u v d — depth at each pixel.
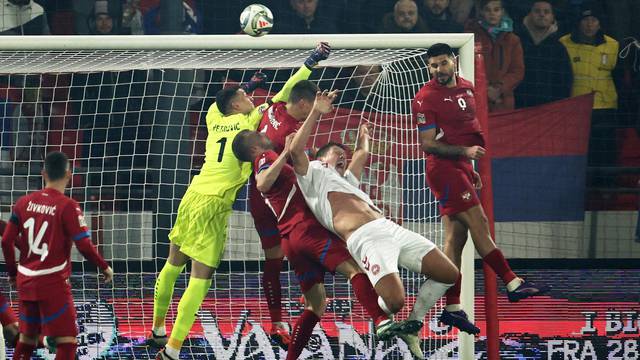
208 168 26.52
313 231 24.11
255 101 34.03
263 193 24.78
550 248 35.09
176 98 34.69
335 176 24.03
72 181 35.31
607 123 36.97
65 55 28.02
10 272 24.92
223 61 28.19
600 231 35.16
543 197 35.12
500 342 30.89
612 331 31.05
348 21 38.03
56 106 35.59
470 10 37.66
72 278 31.61
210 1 37.59
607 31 37.78
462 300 26.64
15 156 33.16
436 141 25.19
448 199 25.39
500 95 36.97
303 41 26.61
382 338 23.25
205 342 30.23
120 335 30.31
